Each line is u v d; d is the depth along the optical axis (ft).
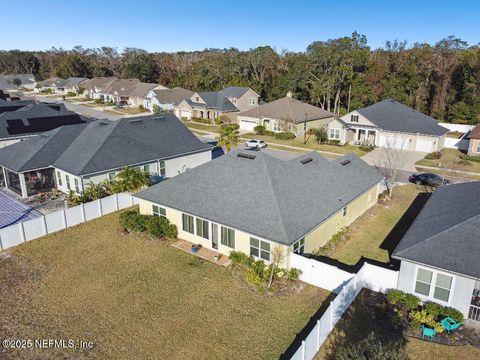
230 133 160.56
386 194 119.24
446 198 82.48
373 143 190.70
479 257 58.29
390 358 42.65
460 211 70.38
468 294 58.13
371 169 109.91
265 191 79.46
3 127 149.48
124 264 78.07
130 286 70.49
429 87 260.62
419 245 63.21
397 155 165.78
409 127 180.75
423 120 185.47
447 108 253.24
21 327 59.67
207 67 355.97
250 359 53.26
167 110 280.51
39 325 60.18
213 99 256.93
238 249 77.46
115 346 55.62
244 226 74.13
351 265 77.97
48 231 91.97
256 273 69.00
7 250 84.33
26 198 115.03
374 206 109.91
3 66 552.82
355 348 47.39
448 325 56.75
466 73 242.78
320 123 221.25
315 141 199.93
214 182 87.30
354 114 191.11
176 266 77.05
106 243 87.15
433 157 165.48
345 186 94.84
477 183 85.10
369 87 263.08
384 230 94.12
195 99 259.60
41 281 72.33
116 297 67.26
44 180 119.14
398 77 267.80
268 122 218.59
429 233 66.13
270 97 310.24
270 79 338.34
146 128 136.05
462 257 59.00
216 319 61.36
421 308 62.54
